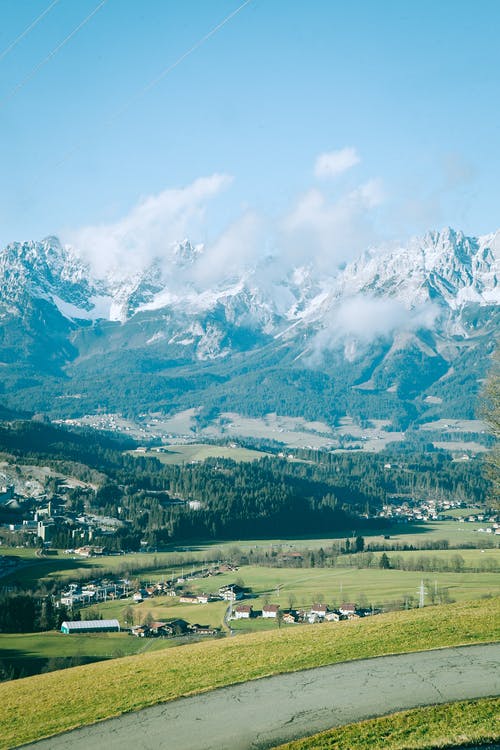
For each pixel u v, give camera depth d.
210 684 44.38
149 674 49.25
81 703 44.44
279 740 35.53
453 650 46.19
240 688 43.06
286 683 43.06
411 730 34.81
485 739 33.41
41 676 55.88
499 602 59.09
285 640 54.00
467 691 39.06
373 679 42.12
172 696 42.97
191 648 57.44
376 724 35.75
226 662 49.31
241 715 38.88
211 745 35.69
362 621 57.78
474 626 51.03
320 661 46.31
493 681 40.25
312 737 35.03
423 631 50.91
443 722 35.34
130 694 44.75
